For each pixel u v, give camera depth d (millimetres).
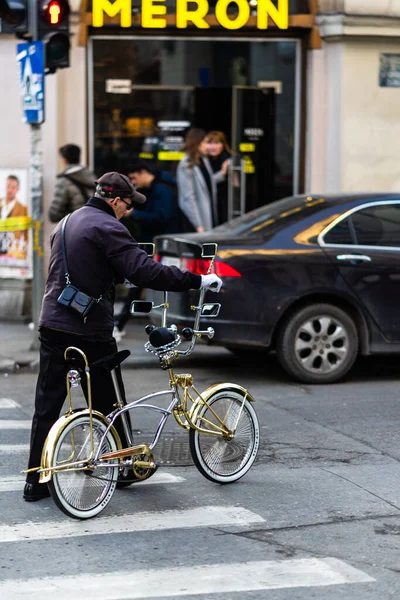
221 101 20141
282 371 15109
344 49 19703
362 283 13930
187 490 9234
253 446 9570
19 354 15828
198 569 7258
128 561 7422
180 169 19625
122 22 19234
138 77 19859
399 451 10578
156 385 14078
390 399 13086
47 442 8211
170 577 7098
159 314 14641
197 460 9203
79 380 8359
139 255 8547
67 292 8594
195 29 19766
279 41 20125
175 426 11727
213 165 19844
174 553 7598
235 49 20078
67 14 15055
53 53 15109
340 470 9859
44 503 8867
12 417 12211
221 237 13953
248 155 20266
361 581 7039
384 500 8922
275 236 13844
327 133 20109
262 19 19594
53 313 8688
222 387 9344
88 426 8453
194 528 8172
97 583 6980
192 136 19562
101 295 8711
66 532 8070
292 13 19734
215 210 19891
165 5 19344
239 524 8273
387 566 7340
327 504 8805
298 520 8375
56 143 18969
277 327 13906
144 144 20078
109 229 8570
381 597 6766
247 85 20188
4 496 9039
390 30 19703
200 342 13750
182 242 14055
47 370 8812
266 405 12734
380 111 20031
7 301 19312
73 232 8648
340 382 14266
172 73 19969
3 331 18141
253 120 20266
